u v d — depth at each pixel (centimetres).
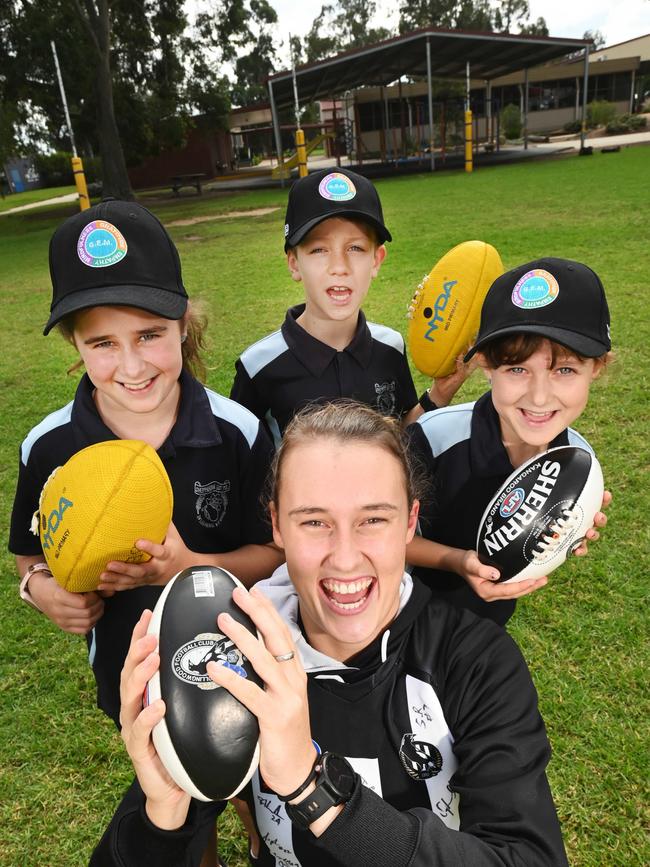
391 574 121
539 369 171
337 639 123
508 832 105
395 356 278
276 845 133
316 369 260
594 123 4031
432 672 126
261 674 99
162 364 171
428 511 199
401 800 124
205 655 101
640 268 855
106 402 183
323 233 246
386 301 826
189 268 1191
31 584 183
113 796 233
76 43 2459
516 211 1412
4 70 2534
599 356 166
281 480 123
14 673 294
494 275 251
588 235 1083
